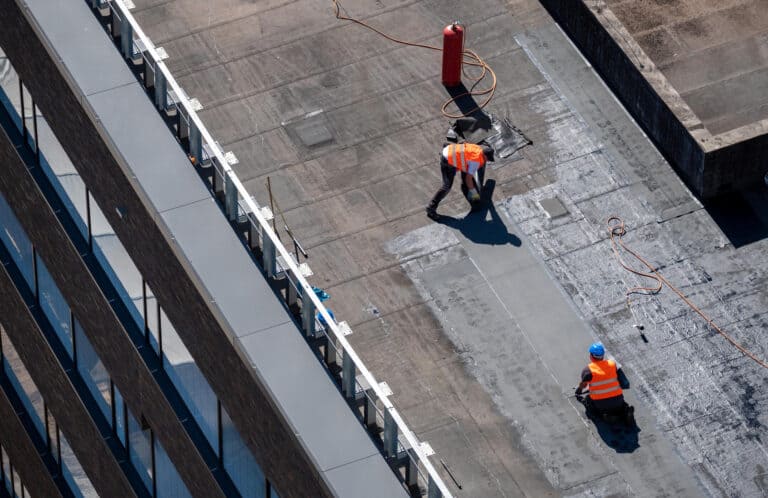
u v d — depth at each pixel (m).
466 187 36.34
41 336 37.81
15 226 37.97
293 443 27.08
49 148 34.31
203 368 30.11
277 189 37.00
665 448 31.72
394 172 37.19
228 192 29.23
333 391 27.39
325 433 26.88
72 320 36.19
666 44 41.28
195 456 31.38
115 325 33.06
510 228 35.84
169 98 31.38
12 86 35.19
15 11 32.97
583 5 38.84
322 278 35.06
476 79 39.16
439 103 38.66
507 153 37.41
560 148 37.47
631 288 34.62
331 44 40.31
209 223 29.41
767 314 34.03
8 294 39.09
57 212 34.59
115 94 31.20
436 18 40.72
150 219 29.88
